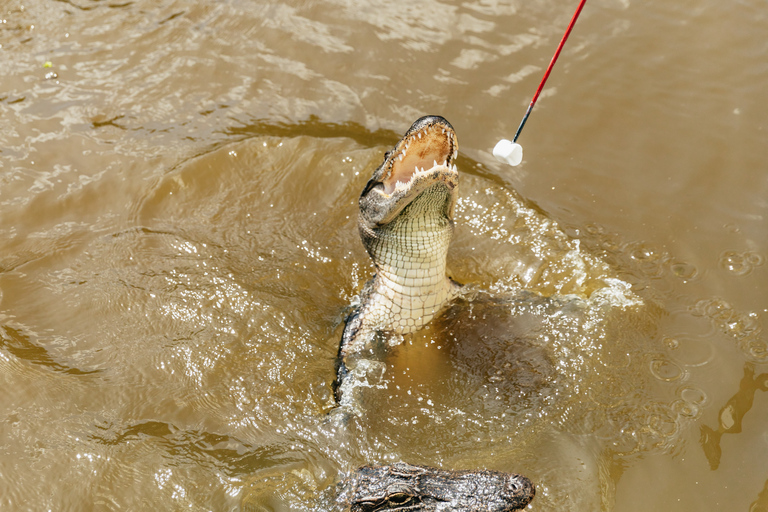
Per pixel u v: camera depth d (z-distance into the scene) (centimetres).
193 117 269
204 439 214
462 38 284
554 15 287
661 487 207
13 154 260
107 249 242
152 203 251
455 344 227
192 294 233
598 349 224
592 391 218
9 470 209
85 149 261
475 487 203
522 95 271
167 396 219
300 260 242
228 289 234
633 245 241
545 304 231
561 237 244
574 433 213
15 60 282
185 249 242
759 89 267
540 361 223
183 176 256
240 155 260
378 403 219
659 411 215
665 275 236
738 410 215
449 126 213
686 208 247
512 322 229
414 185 214
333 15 291
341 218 251
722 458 210
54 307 232
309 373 223
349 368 224
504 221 248
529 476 208
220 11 293
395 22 288
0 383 219
